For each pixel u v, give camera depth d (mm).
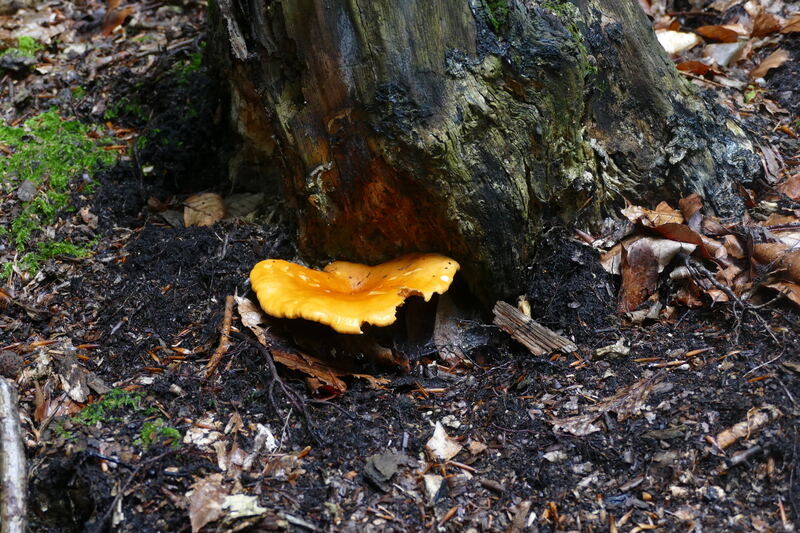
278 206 1130
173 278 1081
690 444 949
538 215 1056
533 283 1065
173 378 1013
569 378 1009
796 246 1029
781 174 1125
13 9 1379
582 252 1062
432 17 984
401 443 977
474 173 1006
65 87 1266
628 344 1023
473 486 953
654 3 1334
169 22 1350
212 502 933
